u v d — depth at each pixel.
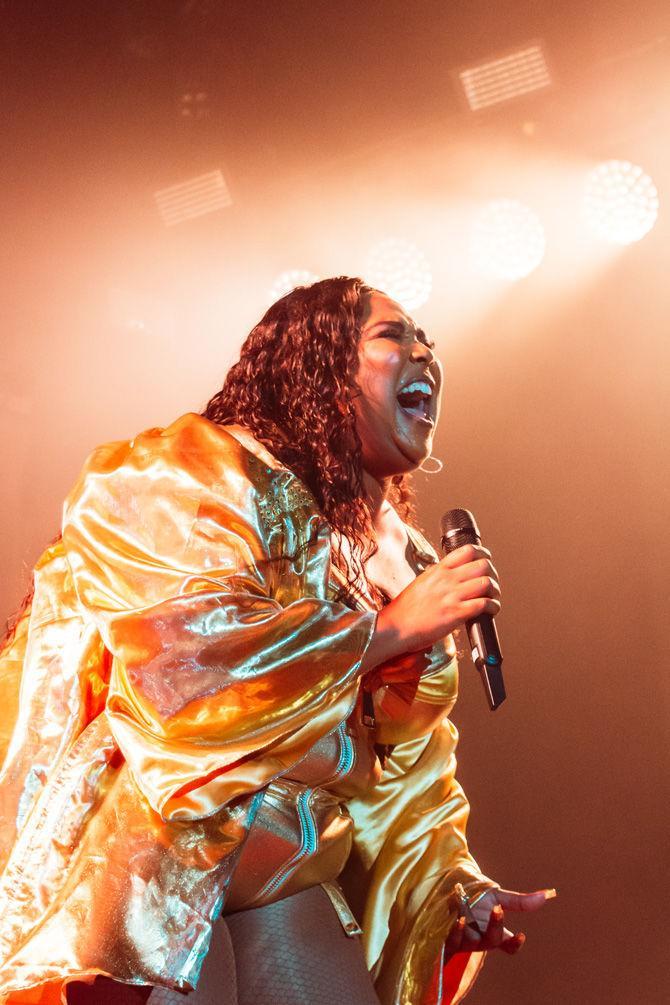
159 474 1.70
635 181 4.93
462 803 2.25
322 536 1.79
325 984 1.74
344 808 2.02
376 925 2.10
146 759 1.55
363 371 2.10
